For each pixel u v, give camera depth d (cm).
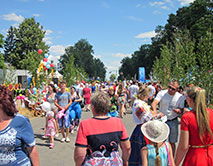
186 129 278
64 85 700
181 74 1209
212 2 3791
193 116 278
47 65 1454
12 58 4681
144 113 392
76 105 809
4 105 232
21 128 239
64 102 699
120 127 270
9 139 230
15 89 1502
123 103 1099
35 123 1006
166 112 486
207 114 275
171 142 484
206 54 1123
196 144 276
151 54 5591
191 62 1188
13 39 4922
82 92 1427
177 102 480
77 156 250
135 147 396
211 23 3266
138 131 400
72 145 672
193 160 274
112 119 272
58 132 786
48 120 652
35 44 4691
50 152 607
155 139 277
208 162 270
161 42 4953
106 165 247
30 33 4712
